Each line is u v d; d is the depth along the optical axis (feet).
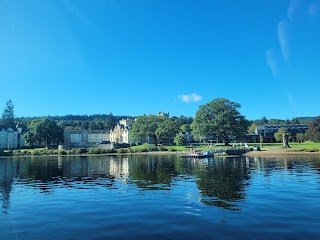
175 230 53.83
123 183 118.52
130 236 51.01
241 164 199.41
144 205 74.79
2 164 262.67
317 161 208.44
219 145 449.89
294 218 60.03
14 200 86.07
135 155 401.29
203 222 58.39
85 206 75.20
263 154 306.96
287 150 324.19
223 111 441.68
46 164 254.68
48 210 71.72
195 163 223.92
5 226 58.39
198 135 455.22
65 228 56.18
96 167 209.15
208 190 95.50
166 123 556.10
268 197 81.61
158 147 463.83
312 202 74.59
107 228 55.67
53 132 602.44
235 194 87.25
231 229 53.62
